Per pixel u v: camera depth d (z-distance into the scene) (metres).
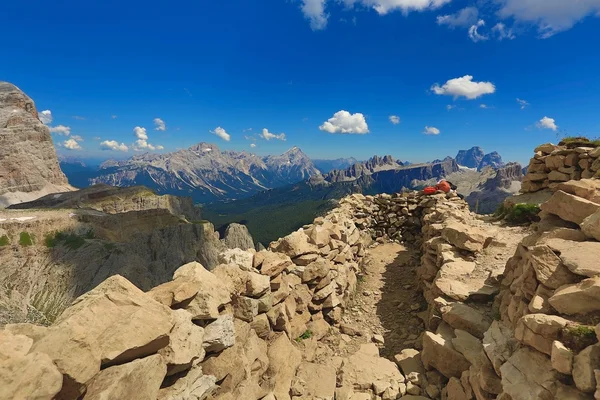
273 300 9.38
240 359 7.05
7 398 3.50
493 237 15.09
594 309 5.35
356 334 12.08
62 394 4.18
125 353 4.81
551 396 4.92
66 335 4.24
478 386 6.73
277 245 12.32
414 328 12.22
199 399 5.96
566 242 7.17
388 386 8.75
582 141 20.94
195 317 6.55
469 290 10.63
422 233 22.91
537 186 21.75
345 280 14.18
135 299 5.36
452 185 28.89
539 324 5.44
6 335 3.96
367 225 24.70
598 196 8.06
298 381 8.59
